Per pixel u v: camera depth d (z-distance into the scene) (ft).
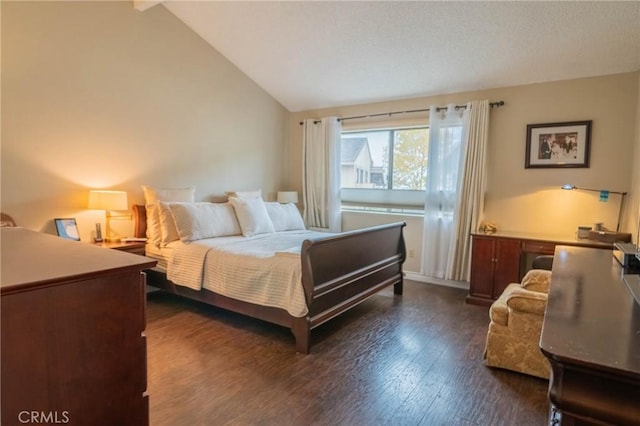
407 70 13.80
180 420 6.39
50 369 2.96
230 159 16.17
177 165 14.12
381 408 6.82
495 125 13.83
